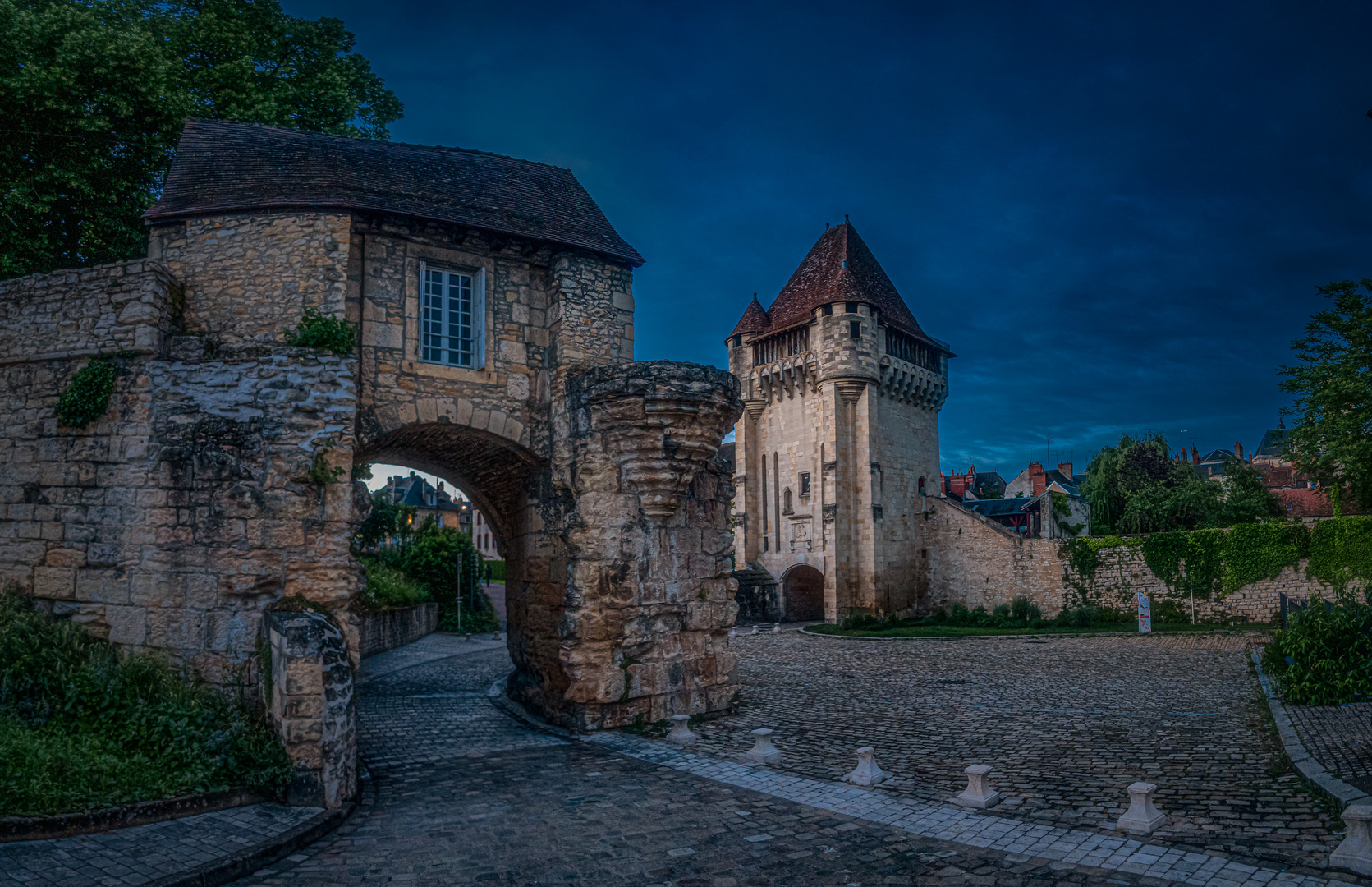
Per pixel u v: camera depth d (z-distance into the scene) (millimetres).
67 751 8195
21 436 11227
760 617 43094
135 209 18156
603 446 13500
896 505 43469
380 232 12938
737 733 12898
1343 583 31125
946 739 12359
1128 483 48938
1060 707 15141
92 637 10438
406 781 10125
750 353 47750
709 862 7125
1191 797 8609
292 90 20969
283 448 10469
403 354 13016
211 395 10570
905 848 7379
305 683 8852
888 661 23969
